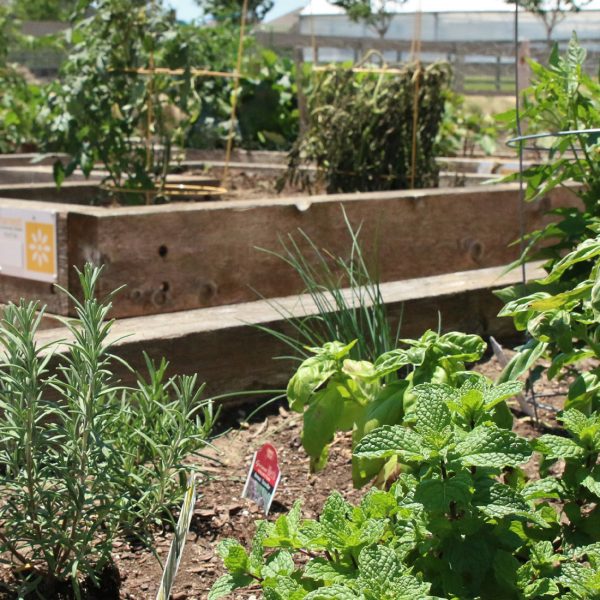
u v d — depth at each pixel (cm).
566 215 303
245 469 277
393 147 637
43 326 421
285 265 454
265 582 161
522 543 160
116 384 303
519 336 409
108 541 199
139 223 401
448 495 148
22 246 423
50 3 3062
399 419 204
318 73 669
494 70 1132
